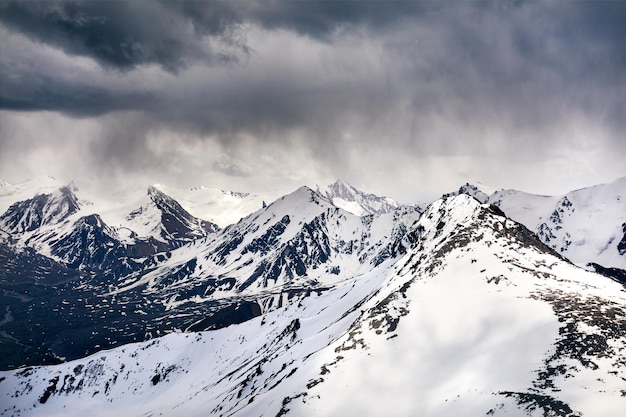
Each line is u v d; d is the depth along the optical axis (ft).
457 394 393.50
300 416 446.19
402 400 418.51
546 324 435.12
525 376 378.32
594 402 323.37
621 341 386.11
